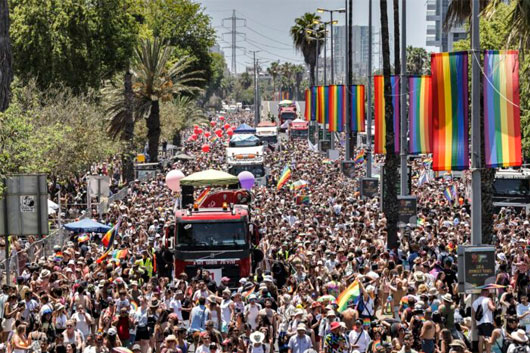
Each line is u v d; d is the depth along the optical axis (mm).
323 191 77312
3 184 37344
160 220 55594
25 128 44844
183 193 55844
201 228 42344
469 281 29703
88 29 94312
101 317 30969
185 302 33281
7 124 44000
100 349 26812
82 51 94000
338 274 36500
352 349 26328
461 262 29781
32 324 30844
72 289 35125
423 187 80312
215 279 41906
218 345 26109
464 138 31516
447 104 31547
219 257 41906
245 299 33438
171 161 125375
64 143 70625
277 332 31484
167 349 25703
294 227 53062
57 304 29922
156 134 108312
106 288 33469
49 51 91938
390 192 51000
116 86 104062
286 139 197000
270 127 150000
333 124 78750
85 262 41812
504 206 72125
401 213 49500
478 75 31516
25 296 31344
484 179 41281
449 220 56844
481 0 47250
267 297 31719
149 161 110062
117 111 102688
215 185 55406
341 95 78188
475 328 29562
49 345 28453
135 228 53438
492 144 31703
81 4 93750
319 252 40562
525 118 74688
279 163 114062
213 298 30078
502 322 30453
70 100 81688
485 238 41594
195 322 30297
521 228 51469
